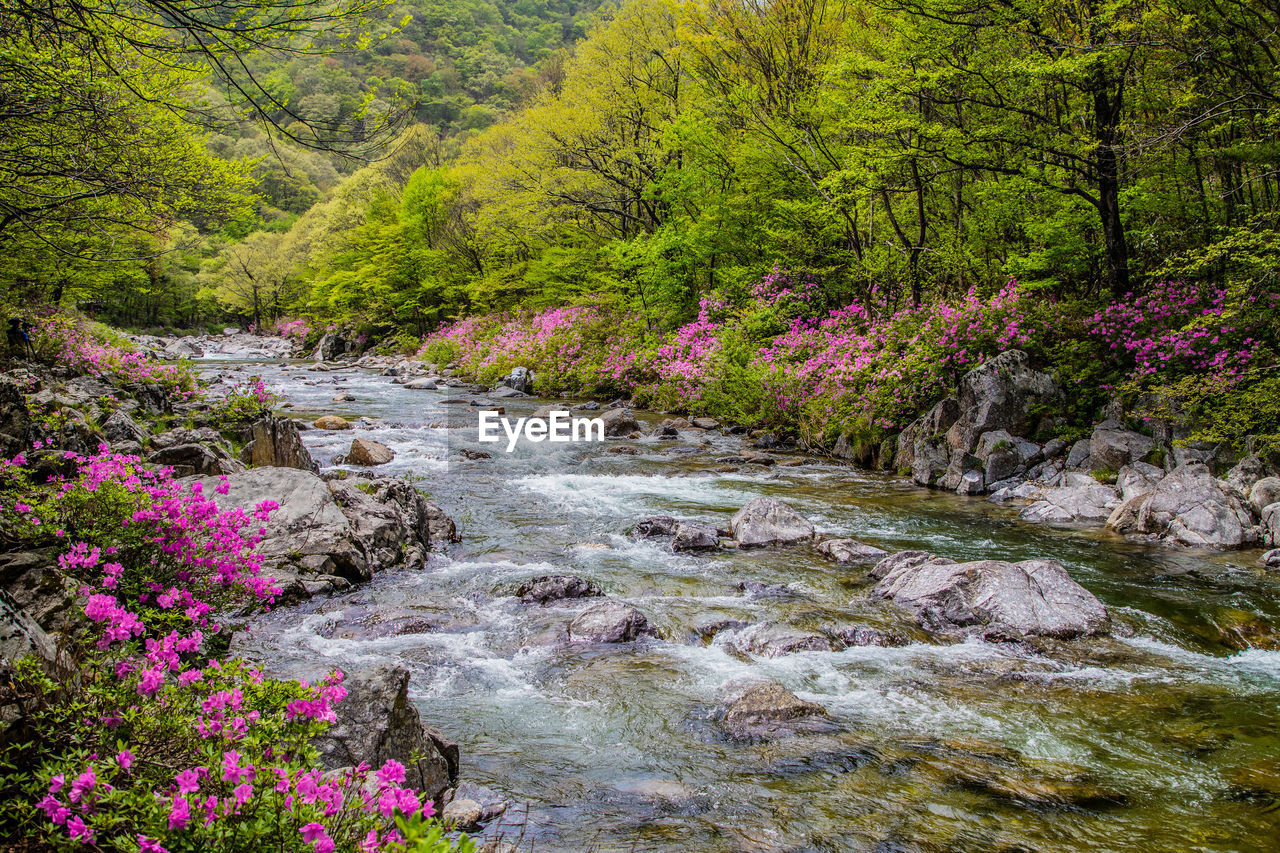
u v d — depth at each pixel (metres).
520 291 35.47
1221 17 11.34
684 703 4.98
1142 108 13.64
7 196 7.12
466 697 5.03
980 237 16.36
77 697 2.67
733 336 19.36
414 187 39.84
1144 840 3.50
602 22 25.62
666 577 7.63
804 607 6.77
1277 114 10.74
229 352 47.38
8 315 13.12
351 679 3.69
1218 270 12.78
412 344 39.44
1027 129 13.68
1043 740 4.51
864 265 17.66
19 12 4.38
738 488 11.93
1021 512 10.35
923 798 3.84
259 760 2.29
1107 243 12.98
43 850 2.10
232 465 8.75
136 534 4.91
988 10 12.92
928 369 13.23
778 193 21.67
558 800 3.79
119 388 12.14
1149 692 5.20
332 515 7.53
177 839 1.97
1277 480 9.23
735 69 22.61
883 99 14.27
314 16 4.33
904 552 7.77
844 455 14.48
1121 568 7.91
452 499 10.91
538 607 6.77
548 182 25.52
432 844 2.08
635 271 26.39
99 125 6.22
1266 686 5.32
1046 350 12.80
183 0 4.12
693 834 3.49
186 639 3.46
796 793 3.89
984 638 6.14
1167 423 11.06
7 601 2.86
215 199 11.34
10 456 6.41
